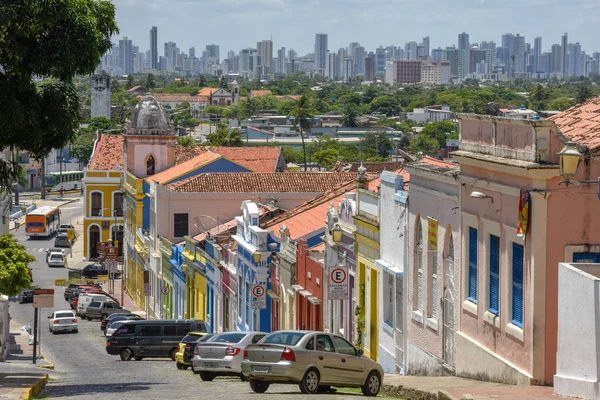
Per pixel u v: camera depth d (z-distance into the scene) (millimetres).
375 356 46031
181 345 52688
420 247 40344
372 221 45844
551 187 29672
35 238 175250
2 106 37125
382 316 44656
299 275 57438
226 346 42500
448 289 37188
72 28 38219
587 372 24953
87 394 34375
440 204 37562
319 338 34438
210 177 93375
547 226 29688
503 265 31969
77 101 39156
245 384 39688
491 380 32594
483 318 33438
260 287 62438
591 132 31906
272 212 78562
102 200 146625
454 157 35031
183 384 40156
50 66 38125
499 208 32156
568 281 26047
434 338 38469
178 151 124938
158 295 99188
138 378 45125
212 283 77750
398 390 32938
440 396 28328
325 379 34031
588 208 29766
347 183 73875
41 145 39938
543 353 29797
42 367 55312
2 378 39219
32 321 96938
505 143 31797
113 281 117625
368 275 46625
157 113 120125
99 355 68625
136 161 119750
